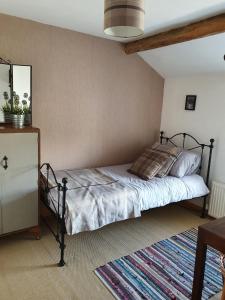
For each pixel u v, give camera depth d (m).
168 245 2.77
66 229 2.28
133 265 2.40
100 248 2.64
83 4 2.25
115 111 3.63
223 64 3.06
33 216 2.63
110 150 3.71
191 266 2.44
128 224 3.22
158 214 3.57
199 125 3.57
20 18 2.68
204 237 1.61
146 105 3.94
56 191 2.56
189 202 3.79
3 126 2.57
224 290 1.62
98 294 2.02
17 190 2.48
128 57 3.59
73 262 2.38
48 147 3.13
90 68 3.27
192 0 2.04
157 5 2.16
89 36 3.19
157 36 2.95
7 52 2.67
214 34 2.47
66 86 3.12
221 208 3.27
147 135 4.07
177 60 3.41
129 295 2.03
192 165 3.40
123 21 1.21
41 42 2.85
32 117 2.94
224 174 3.32
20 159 2.44
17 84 2.74
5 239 2.70
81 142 3.40
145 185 2.91
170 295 2.05
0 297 1.92
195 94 3.58
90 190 2.61
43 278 2.15
